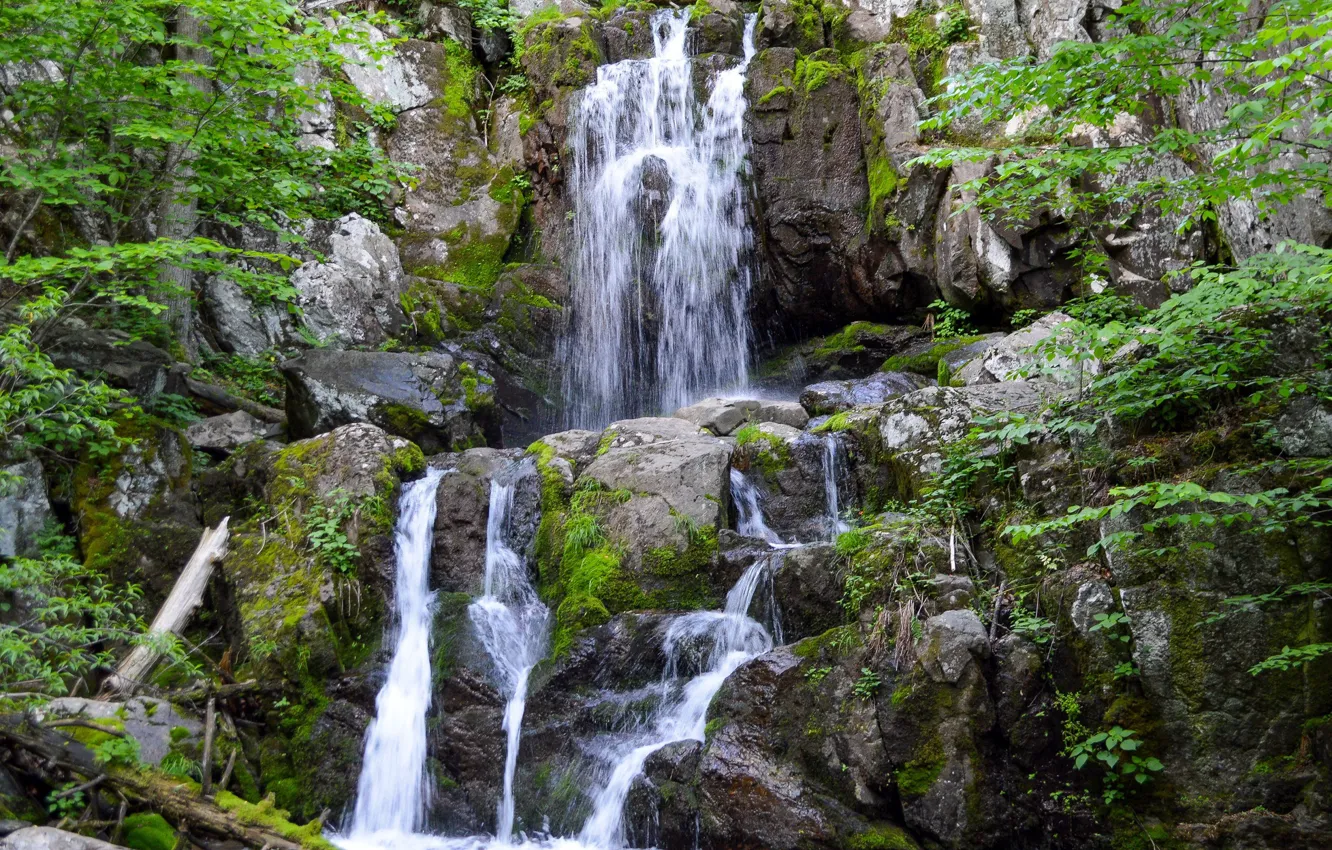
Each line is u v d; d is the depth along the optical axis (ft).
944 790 19.16
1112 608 19.81
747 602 24.16
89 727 20.45
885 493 26.63
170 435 31.42
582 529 26.14
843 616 22.85
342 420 32.55
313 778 23.22
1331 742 17.60
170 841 19.45
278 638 24.53
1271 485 18.97
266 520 27.71
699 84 45.14
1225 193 19.84
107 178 34.99
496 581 27.30
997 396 25.82
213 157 33.30
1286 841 17.46
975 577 22.12
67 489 29.01
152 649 23.66
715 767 20.70
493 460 30.19
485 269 45.62
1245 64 19.62
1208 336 20.54
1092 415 22.03
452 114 49.03
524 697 23.89
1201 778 18.60
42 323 30.14
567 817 21.91
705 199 43.47
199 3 27.96
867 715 20.11
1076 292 36.76
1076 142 36.32
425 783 23.22
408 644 25.64
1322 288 16.94
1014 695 19.74
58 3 27.78
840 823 19.54
